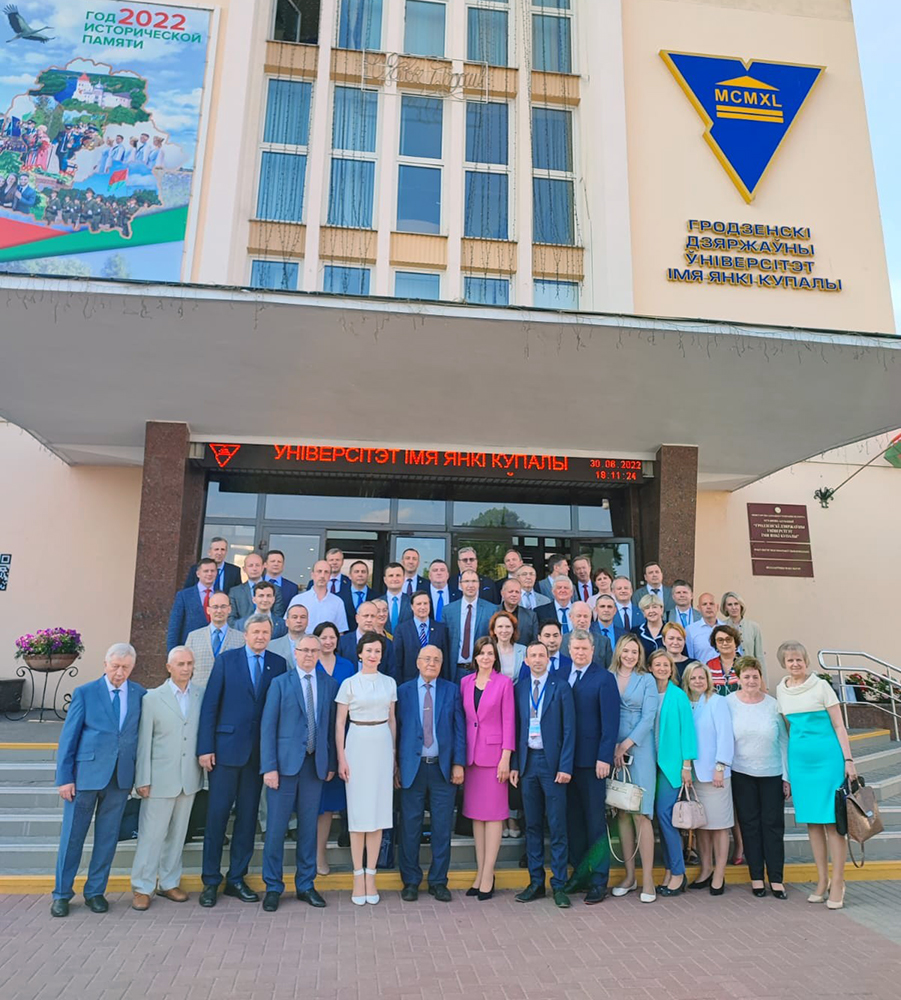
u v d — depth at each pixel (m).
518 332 6.60
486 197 11.21
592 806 5.49
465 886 5.74
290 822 6.43
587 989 3.97
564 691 5.54
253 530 10.36
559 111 11.59
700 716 5.84
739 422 8.94
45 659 9.51
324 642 5.77
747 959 4.40
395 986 3.96
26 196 9.39
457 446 9.98
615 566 10.60
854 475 12.34
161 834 5.19
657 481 10.05
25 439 11.12
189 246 9.62
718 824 5.65
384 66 11.21
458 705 5.61
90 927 4.73
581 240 11.02
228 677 5.45
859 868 6.19
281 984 3.95
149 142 9.80
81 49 9.92
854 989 4.02
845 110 11.43
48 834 6.03
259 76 10.85
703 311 10.47
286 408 8.66
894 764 8.83
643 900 5.46
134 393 8.20
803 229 10.87
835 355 6.98
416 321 6.40
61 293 5.91
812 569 11.96
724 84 11.23
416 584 7.32
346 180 10.95
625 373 7.49
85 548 10.88
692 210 10.80
